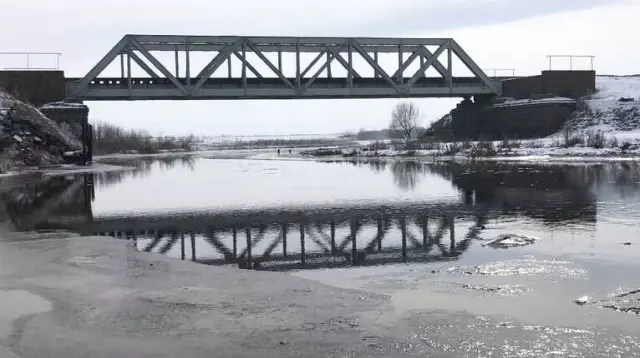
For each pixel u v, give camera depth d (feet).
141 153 397.19
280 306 32.50
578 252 44.42
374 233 57.11
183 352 26.27
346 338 27.40
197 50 204.64
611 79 290.76
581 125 227.81
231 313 31.48
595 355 24.76
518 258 42.91
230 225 64.59
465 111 265.54
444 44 234.58
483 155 190.19
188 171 172.04
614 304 31.30
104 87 197.67
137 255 47.39
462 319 29.55
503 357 24.76
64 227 64.34
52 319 31.17
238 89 208.33
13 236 57.62
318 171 158.92
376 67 223.71
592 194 83.51
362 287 36.40
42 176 142.82
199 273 40.78
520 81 244.42
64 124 186.29
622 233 52.26
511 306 31.45
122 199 92.73
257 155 319.68
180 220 69.10
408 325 28.89
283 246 51.75
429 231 57.00
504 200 79.82
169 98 203.21
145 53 197.36
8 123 165.58
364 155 246.27
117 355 26.11
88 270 42.09
